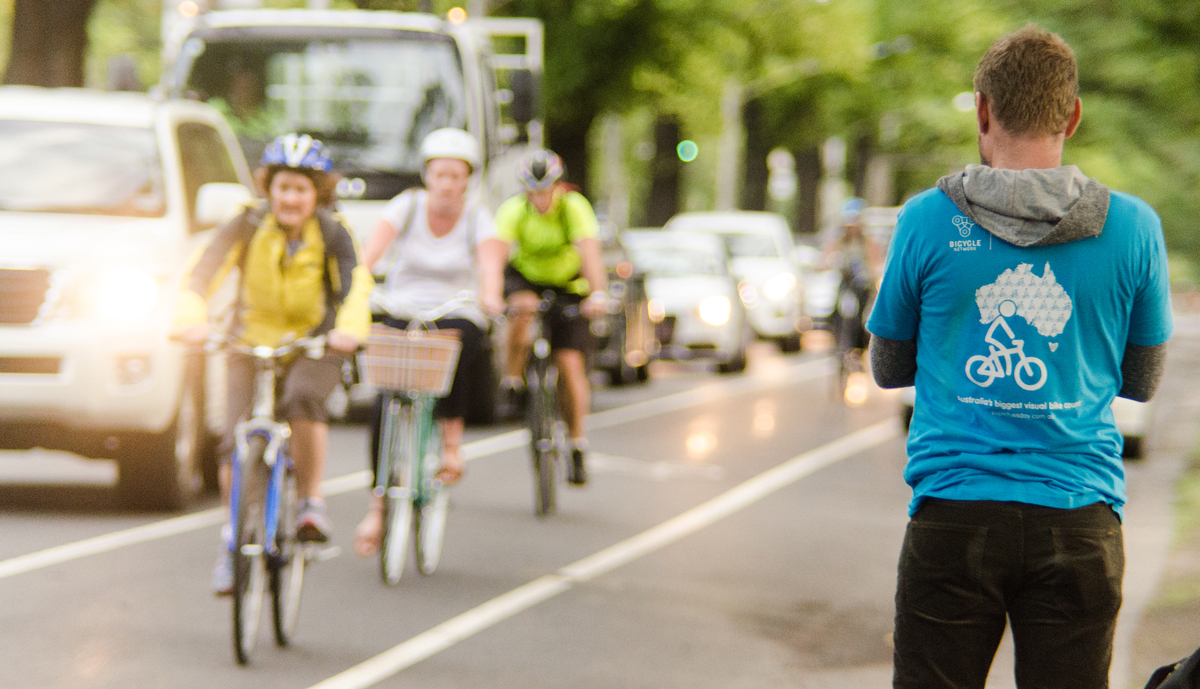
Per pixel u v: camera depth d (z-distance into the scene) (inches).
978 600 385.4
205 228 1101.7
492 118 1616.6
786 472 1364.4
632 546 979.9
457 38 1567.4
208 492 1136.8
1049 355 381.4
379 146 1533.0
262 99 1553.9
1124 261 381.4
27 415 952.9
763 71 4239.7
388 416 831.1
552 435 1088.8
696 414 1847.9
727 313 2436.0
